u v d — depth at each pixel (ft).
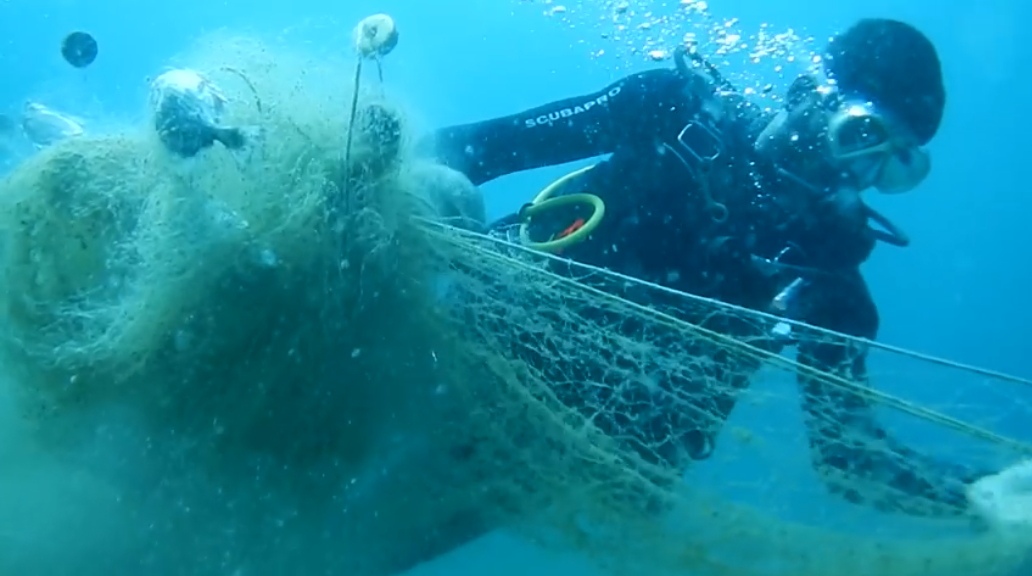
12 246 4.59
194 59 4.74
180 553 4.76
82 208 4.51
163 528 4.71
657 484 5.26
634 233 7.27
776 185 7.25
